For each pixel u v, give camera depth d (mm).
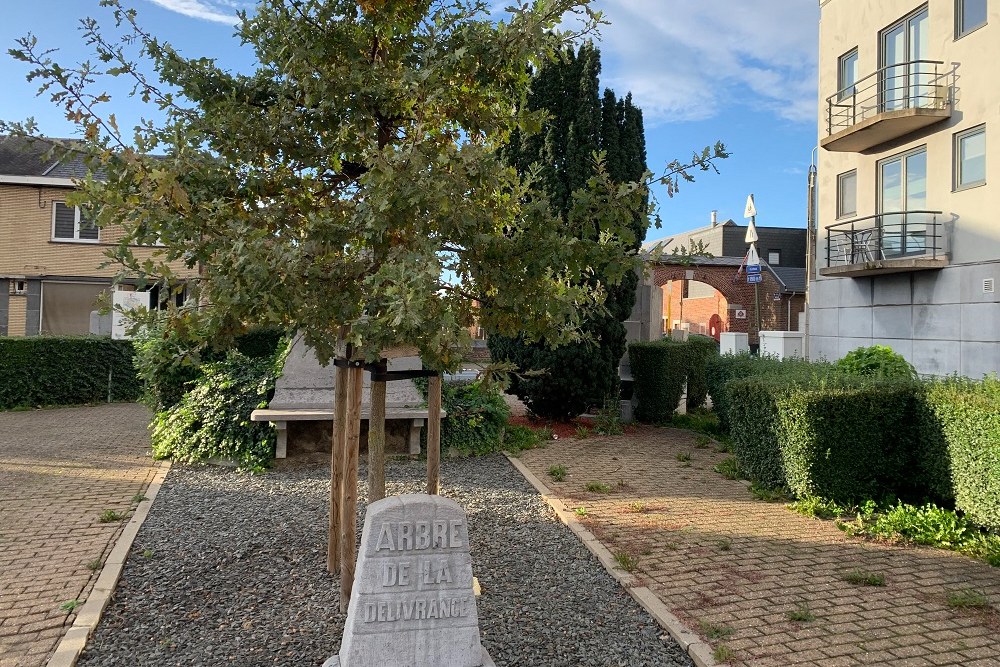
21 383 13672
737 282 34688
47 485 7047
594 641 3865
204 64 3955
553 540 5625
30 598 4203
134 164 3365
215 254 3426
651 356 12055
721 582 4691
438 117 3941
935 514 5930
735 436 7984
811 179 17438
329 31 3887
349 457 4113
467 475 7914
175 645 3705
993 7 11828
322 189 4129
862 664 3594
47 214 19953
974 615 4195
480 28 3764
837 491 6512
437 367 3465
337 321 3445
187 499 6617
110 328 19094
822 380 7152
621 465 8570
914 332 13484
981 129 12164
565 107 11430
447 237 3508
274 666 3490
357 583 3062
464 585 3133
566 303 3844
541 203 3725
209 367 8953
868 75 13828
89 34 3680
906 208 13898
